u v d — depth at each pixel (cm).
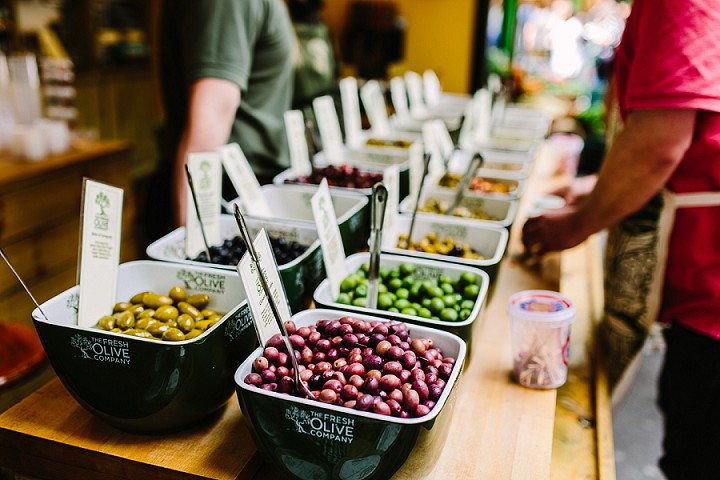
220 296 118
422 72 565
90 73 495
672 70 118
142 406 93
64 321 102
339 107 306
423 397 87
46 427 99
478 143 268
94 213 103
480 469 96
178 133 196
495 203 179
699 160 132
